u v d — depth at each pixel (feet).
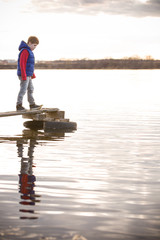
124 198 12.70
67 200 12.39
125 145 23.09
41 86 95.76
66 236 9.54
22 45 27.25
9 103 50.67
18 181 14.67
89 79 147.33
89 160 18.78
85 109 45.19
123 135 27.04
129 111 43.21
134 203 12.19
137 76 185.37
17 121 35.22
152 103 54.34
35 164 17.78
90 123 33.47
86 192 13.35
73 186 14.08
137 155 20.15
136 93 75.61
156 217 10.93
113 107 47.96
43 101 55.42
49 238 9.40
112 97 65.26
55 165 17.61
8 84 105.19
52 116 32.48
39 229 9.94
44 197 12.68
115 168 17.15
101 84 108.78
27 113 28.19
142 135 27.04
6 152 20.62
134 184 14.49
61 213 11.14
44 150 21.29
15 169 16.72
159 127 31.09
